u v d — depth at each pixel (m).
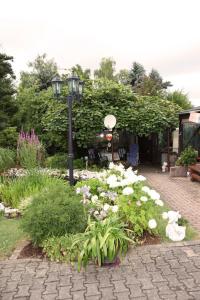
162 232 4.88
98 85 13.41
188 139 12.54
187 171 11.21
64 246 4.05
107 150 14.34
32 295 3.24
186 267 3.73
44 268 3.83
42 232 4.23
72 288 3.34
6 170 9.02
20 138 8.87
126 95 12.98
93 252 3.64
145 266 3.78
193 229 5.12
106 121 11.51
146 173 12.47
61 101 12.32
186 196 7.86
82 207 4.60
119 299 3.10
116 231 3.84
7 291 3.33
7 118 15.90
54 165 12.24
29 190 6.76
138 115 12.52
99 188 5.65
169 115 13.20
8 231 5.20
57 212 4.30
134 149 14.40
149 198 4.74
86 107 12.20
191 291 3.21
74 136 12.36
